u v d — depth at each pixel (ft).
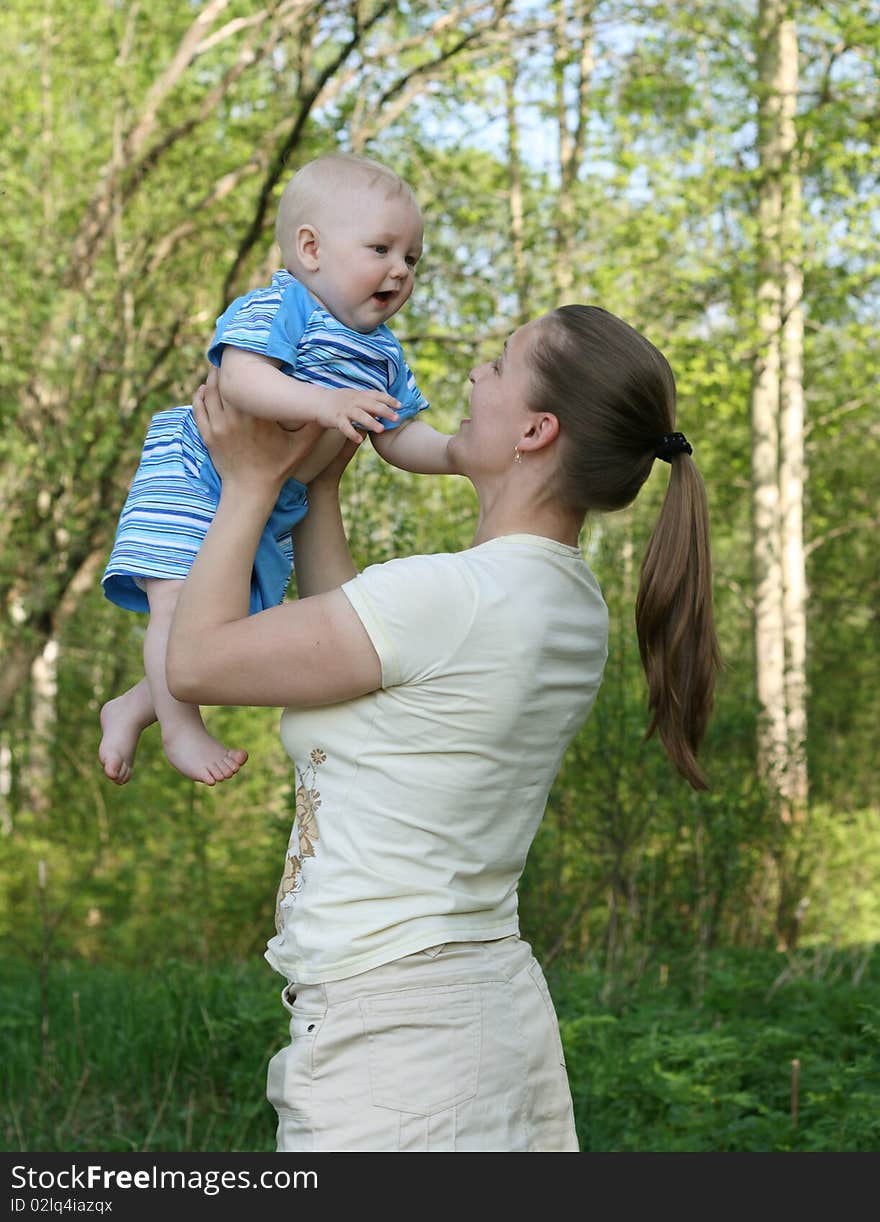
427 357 34.76
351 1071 6.15
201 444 7.59
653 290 39.32
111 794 35.68
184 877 31.30
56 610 35.40
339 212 7.68
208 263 38.65
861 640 55.36
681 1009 19.42
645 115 39.42
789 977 20.10
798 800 32.19
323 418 6.53
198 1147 14.11
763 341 38.60
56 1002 19.24
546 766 6.77
